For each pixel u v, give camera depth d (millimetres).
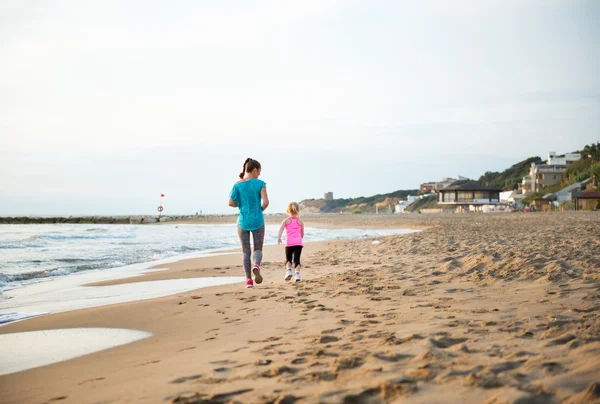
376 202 168250
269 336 3688
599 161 78250
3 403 2570
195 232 34594
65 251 15875
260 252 6824
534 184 88500
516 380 2203
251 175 6832
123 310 5551
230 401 2186
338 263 10234
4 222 64250
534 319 3600
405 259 9766
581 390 2037
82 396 2529
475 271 6934
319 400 2113
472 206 79062
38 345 4098
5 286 8328
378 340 3186
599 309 3900
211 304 5602
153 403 2254
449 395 2080
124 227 45594
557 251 8266
